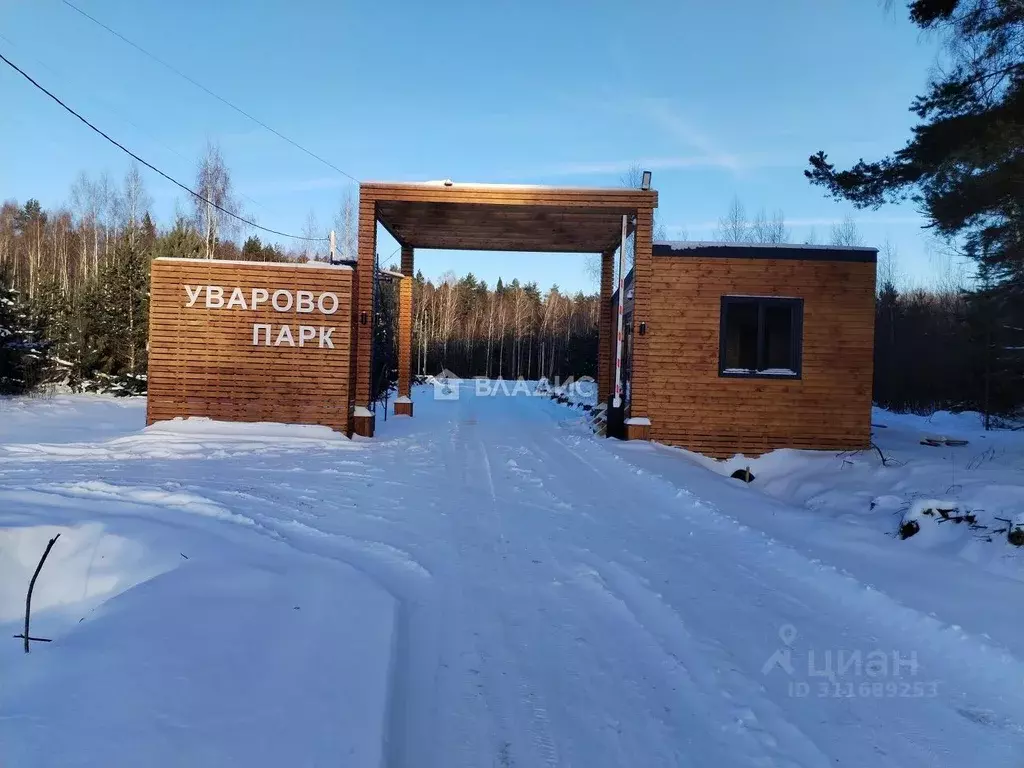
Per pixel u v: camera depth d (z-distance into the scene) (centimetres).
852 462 1208
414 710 346
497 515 759
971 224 1175
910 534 700
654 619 475
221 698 312
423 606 484
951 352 2750
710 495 858
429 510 767
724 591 532
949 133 1097
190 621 397
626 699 364
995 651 401
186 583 464
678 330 1351
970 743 326
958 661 410
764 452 1341
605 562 598
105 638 368
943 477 945
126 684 317
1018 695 370
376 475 963
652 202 1365
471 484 929
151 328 1303
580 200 1381
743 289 1348
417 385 4181
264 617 412
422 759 304
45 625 464
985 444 1441
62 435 1270
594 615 479
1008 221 1190
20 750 260
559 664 404
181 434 1238
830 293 1342
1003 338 2069
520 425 1730
